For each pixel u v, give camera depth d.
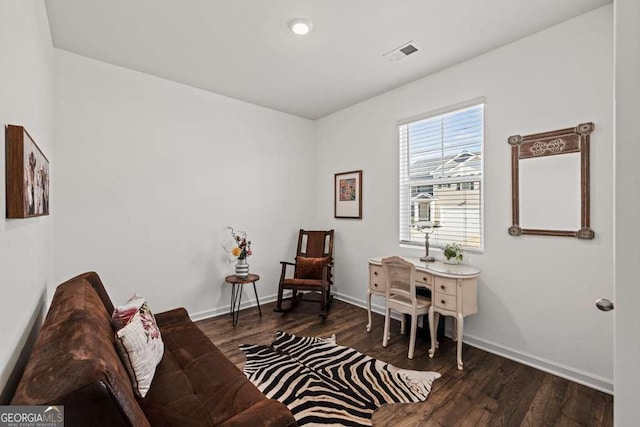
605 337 2.03
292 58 2.70
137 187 2.94
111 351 1.10
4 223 0.98
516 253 2.44
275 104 3.87
